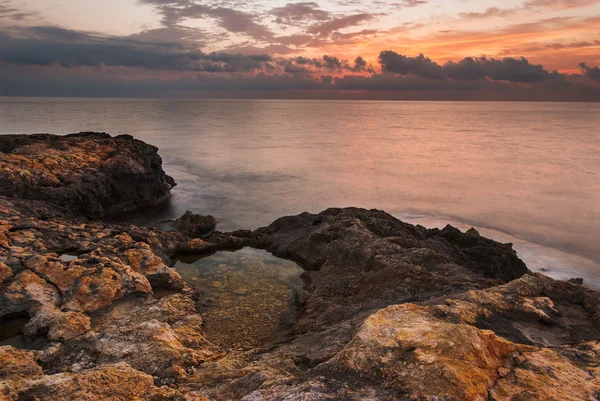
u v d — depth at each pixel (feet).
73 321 35.68
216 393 23.75
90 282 41.45
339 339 29.50
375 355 21.74
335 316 38.60
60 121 364.38
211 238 68.08
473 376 19.81
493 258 65.62
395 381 19.84
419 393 18.85
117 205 98.27
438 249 63.31
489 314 28.50
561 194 136.77
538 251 87.10
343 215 69.87
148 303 42.86
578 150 246.88
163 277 48.88
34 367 27.12
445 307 28.35
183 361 30.32
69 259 48.44
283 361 27.25
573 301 32.09
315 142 279.49
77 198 84.84
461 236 74.33
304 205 118.32
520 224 105.40
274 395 19.94
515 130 402.11
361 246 53.36
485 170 179.63
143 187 105.81
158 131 315.99
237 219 102.06
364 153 229.66
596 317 29.50
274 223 76.84
